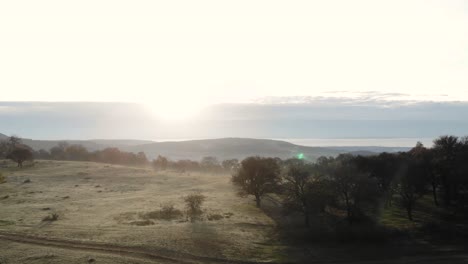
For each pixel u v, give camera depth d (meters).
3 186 94.56
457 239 55.28
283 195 85.00
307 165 75.12
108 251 42.03
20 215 59.66
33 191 88.06
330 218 65.81
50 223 54.03
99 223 55.66
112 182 110.00
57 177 115.44
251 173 78.56
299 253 47.50
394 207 74.81
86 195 85.50
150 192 93.31
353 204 66.88
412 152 98.25
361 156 90.12
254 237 52.44
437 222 63.38
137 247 43.91
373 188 65.69
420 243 53.50
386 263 45.75
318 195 62.69
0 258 38.16
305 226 60.50
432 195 84.00
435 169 75.44
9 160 162.75
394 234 56.59
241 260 43.16
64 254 40.06
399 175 73.94
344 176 64.94
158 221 59.34
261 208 75.19
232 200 83.62
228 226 57.47
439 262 46.59
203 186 107.12
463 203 75.62
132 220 58.81
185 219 61.47
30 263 37.16
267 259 44.31
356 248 51.03
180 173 144.88
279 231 56.97
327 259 46.28
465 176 72.94
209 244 46.94
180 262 40.81
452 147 81.88
